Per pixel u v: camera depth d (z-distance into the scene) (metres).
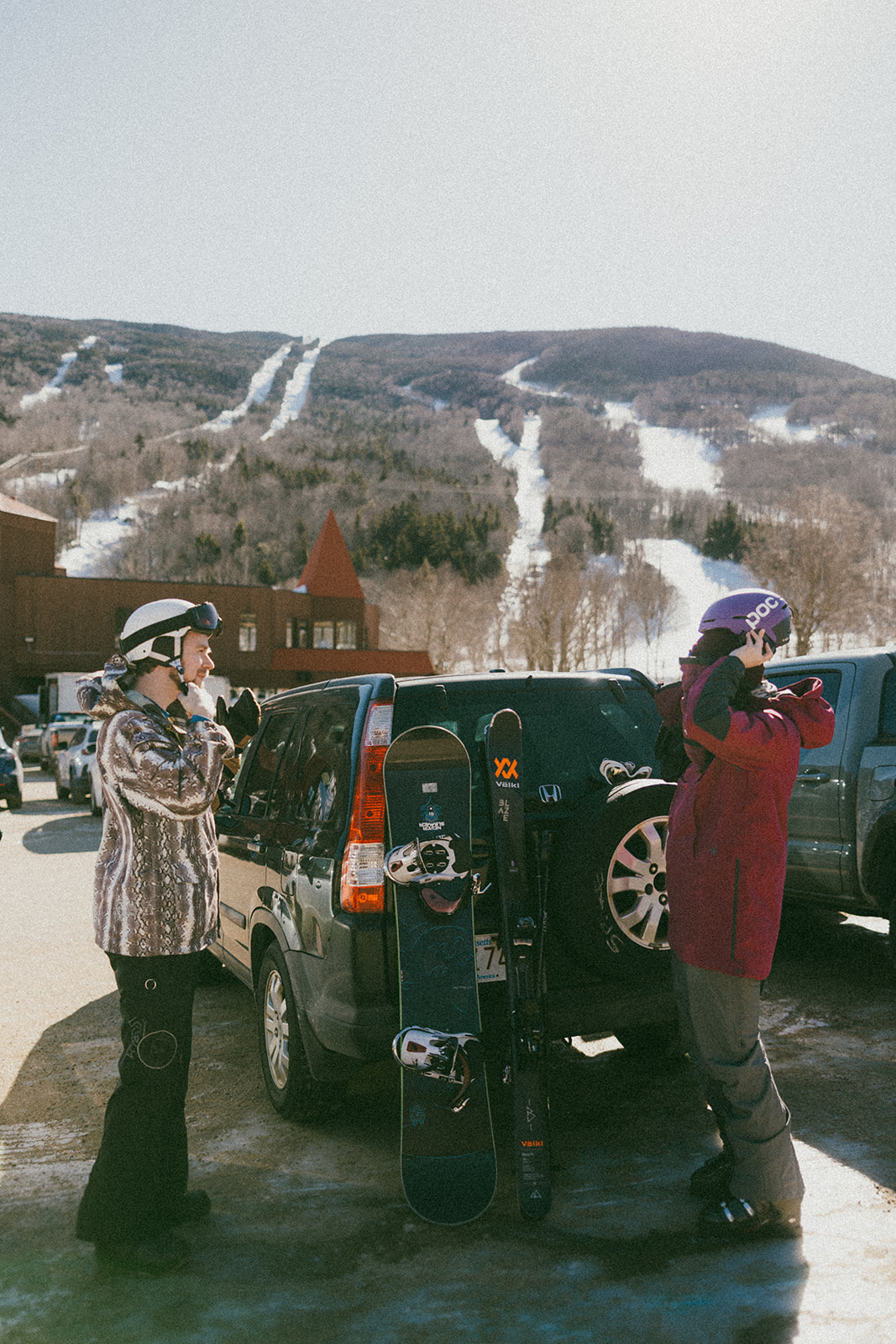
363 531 182.38
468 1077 3.08
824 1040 4.70
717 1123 3.08
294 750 4.31
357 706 3.67
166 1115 2.95
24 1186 3.49
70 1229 3.16
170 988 2.96
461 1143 3.17
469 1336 2.49
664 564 198.38
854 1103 3.91
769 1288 2.65
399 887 3.23
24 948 7.23
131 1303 2.70
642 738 4.10
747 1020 2.98
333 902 3.39
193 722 3.01
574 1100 4.10
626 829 3.40
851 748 5.80
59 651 55.41
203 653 3.11
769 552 78.69
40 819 16.41
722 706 2.87
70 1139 3.90
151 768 2.85
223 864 5.10
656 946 3.46
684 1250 2.87
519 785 3.36
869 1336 2.42
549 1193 3.05
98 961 6.84
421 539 174.12
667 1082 4.28
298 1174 3.49
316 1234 3.05
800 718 3.07
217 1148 3.74
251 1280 2.79
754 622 3.07
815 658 6.39
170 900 2.95
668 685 3.72
